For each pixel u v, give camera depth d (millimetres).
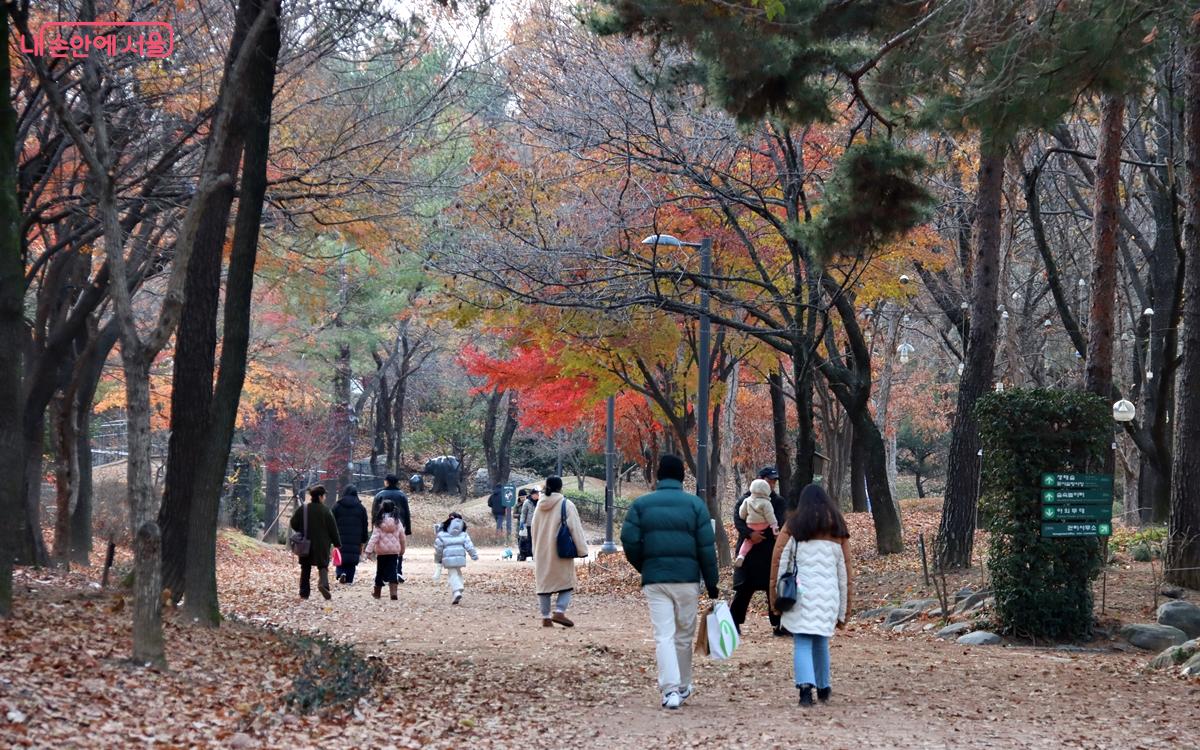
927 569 18625
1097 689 10336
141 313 29656
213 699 8258
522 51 20984
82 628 9953
